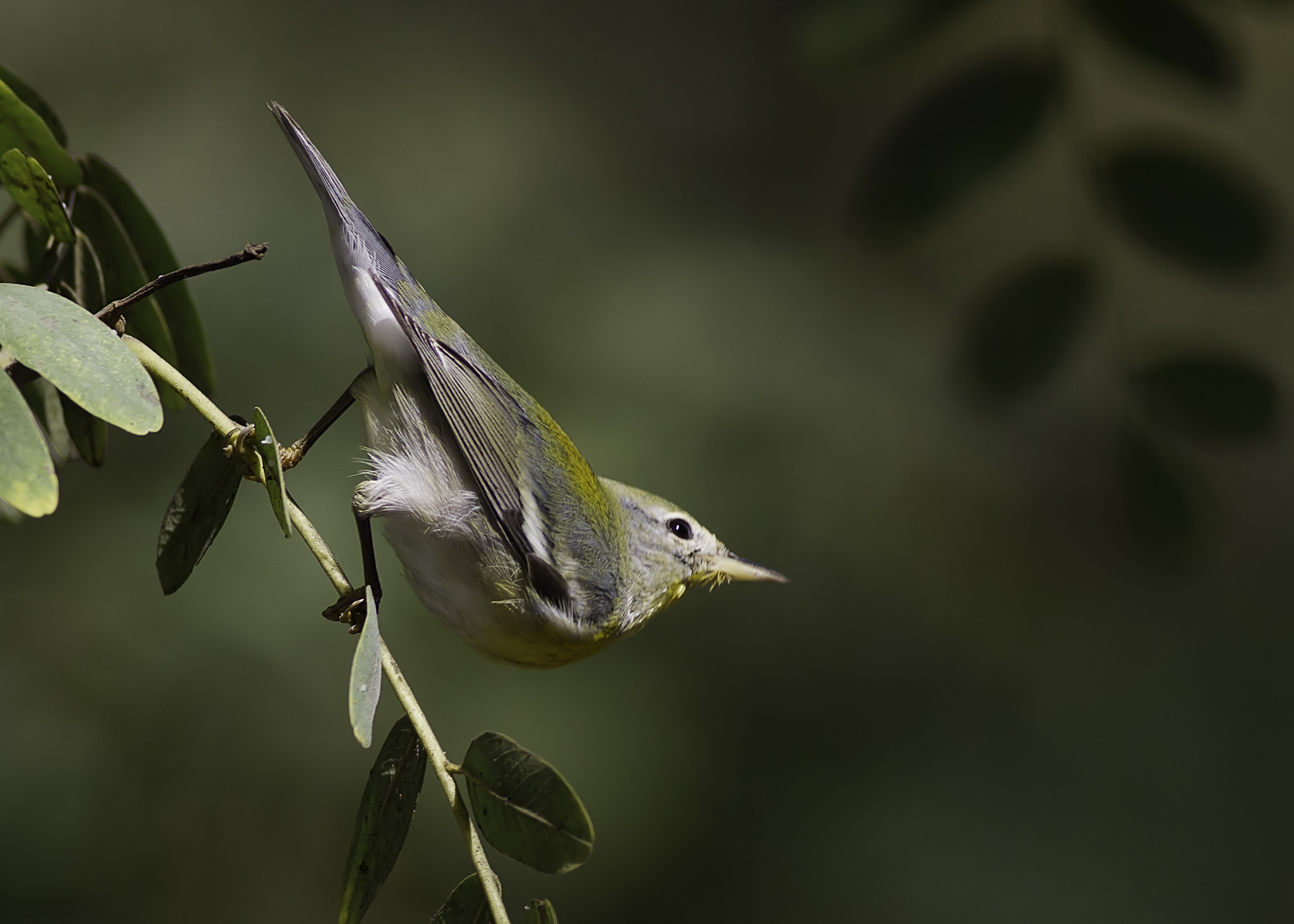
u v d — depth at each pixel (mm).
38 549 10211
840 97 4301
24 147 3658
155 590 10273
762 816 11805
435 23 15305
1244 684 12852
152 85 12711
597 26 16969
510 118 14602
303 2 14062
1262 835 12164
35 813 9391
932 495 13180
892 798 12047
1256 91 4312
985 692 12641
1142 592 13125
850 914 11531
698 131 16703
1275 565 13469
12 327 2842
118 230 3789
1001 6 4195
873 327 13938
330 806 10336
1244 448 4109
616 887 11227
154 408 2863
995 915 11492
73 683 9789
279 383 11562
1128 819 12141
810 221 15953
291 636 10188
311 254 12234
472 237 13117
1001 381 4328
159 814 9820
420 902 10758
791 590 12539
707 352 12859
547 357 12500
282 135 12992
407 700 3232
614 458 11805
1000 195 4285
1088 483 13734
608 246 13852
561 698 11164
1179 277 4188
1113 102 4465
